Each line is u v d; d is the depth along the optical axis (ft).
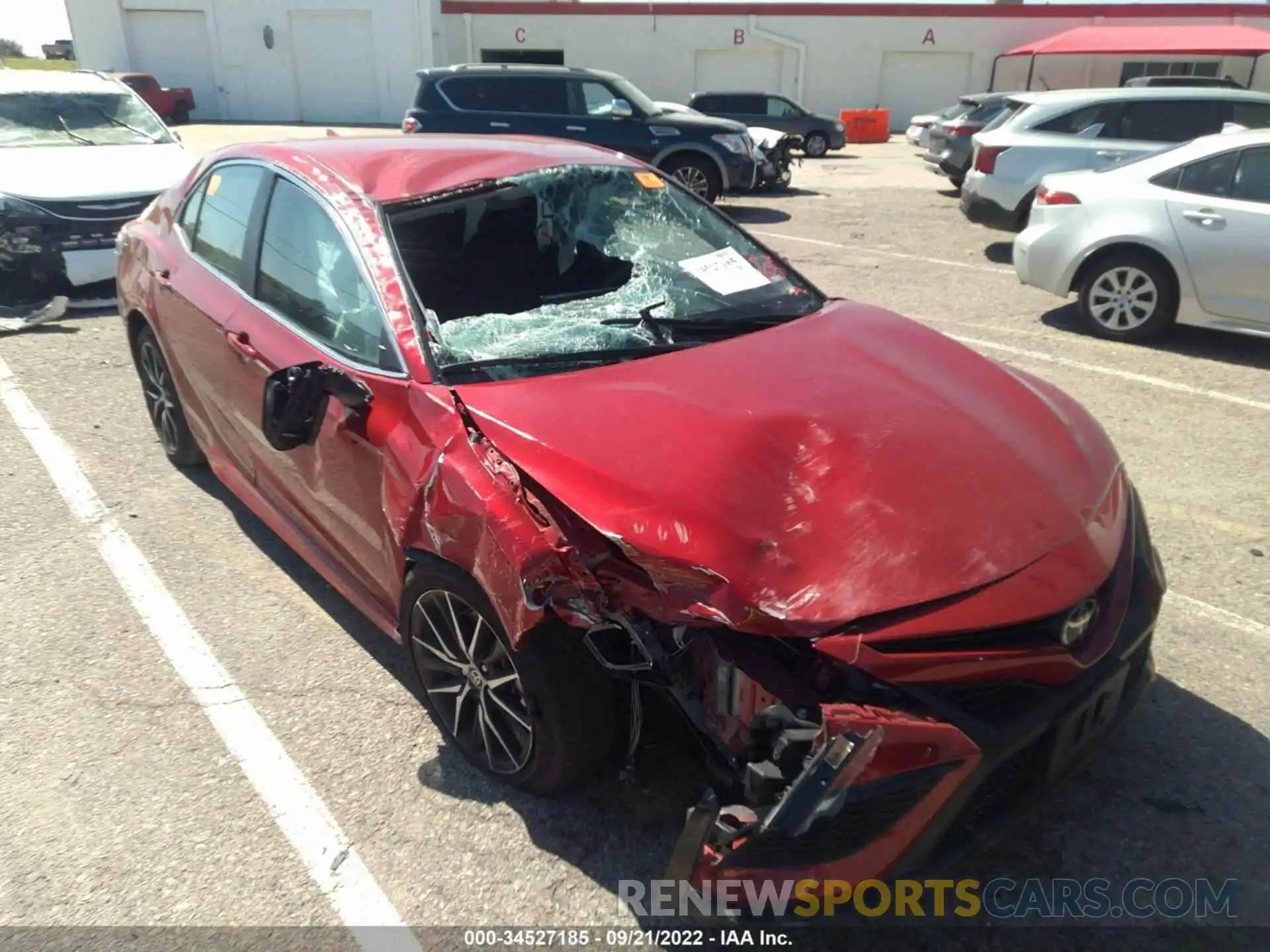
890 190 52.80
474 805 9.00
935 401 8.97
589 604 7.19
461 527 7.94
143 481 15.58
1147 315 22.71
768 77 107.45
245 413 11.64
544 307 10.53
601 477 7.72
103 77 30.66
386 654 11.27
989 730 6.79
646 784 9.12
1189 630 11.57
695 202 12.85
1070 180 23.94
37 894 8.08
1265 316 21.11
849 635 6.71
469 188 11.05
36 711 10.26
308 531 11.30
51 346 22.16
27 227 23.49
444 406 8.66
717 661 7.27
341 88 103.71
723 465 7.82
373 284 9.80
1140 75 100.78
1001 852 8.53
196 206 13.84
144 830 8.73
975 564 7.19
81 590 12.51
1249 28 94.58
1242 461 16.19
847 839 6.64
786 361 9.59
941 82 105.81
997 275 30.45
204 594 12.44
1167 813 8.90
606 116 42.55
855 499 7.56
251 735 9.93
